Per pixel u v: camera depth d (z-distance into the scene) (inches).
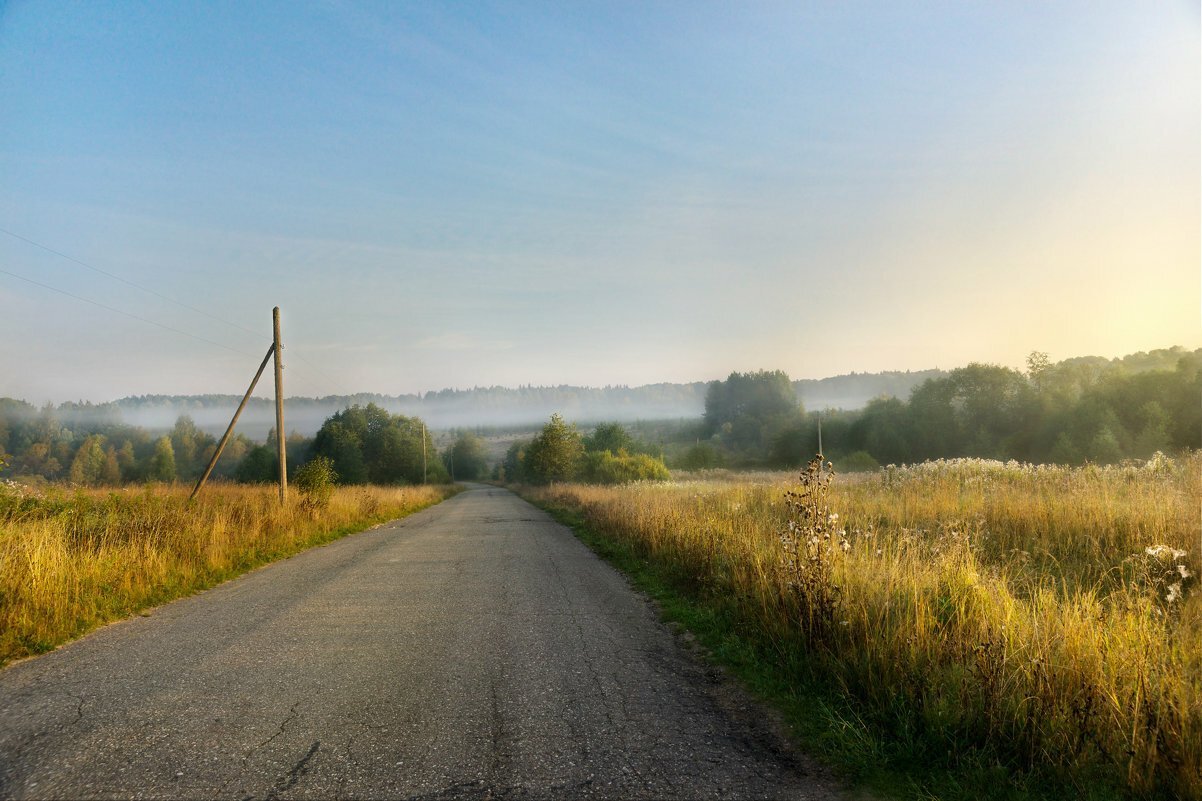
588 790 136.7
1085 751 137.6
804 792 136.9
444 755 153.3
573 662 229.3
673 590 358.3
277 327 793.6
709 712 181.9
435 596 353.7
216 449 742.5
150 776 141.6
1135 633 165.5
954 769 144.0
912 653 180.1
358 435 3373.5
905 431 2881.4
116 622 299.0
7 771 144.0
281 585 397.7
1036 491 506.3
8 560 291.7
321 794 134.1
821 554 231.9
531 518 1004.6
